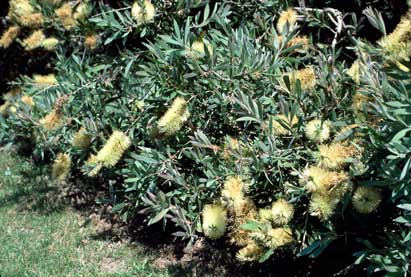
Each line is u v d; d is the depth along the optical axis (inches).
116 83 63.6
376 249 43.2
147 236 62.9
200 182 53.3
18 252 59.7
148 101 57.0
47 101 65.7
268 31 59.8
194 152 51.8
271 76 51.3
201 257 58.4
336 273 52.4
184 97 53.2
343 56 64.9
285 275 54.4
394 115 39.5
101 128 62.0
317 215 45.5
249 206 48.8
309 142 48.4
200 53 52.2
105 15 59.7
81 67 65.1
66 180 77.6
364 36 69.4
